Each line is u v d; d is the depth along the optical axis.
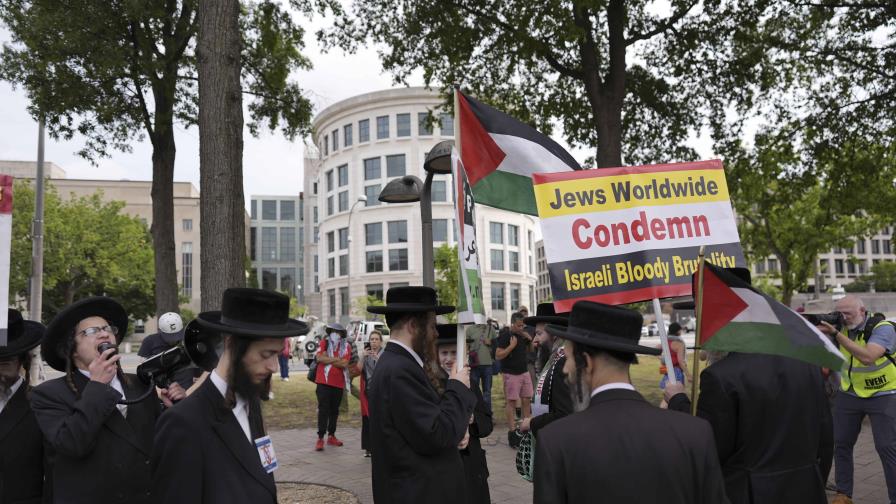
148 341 5.52
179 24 13.44
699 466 1.94
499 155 4.71
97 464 2.58
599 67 13.51
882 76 12.52
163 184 13.79
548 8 10.44
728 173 14.19
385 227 58.94
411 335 3.29
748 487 2.77
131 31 12.89
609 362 2.11
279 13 13.77
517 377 8.85
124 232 39.91
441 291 40.25
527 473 3.76
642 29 12.81
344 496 6.05
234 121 6.19
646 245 3.74
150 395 2.96
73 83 12.78
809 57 12.88
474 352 9.66
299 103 15.44
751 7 11.86
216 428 2.18
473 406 3.20
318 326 31.95
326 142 64.75
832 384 5.95
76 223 37.81
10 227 2.72
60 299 39.69
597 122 11.59
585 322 2.18
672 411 2.09
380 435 3.06
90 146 14.17
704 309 2.85
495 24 11.91
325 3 12.38
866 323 5.14
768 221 24.14
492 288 59.62
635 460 1.91
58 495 2.51
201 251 6.09
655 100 13.75
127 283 42.91
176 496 2.06
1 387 2.83
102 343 2.65
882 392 4.92
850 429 5.19
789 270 25.28
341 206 62.53
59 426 2.50
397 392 3.01
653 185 3.85
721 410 2.79
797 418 2.82
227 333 2.26
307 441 9.09
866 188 14.32
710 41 12.56
